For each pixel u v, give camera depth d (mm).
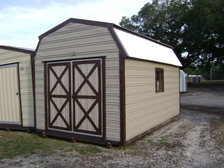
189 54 29359
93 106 5742
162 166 4359
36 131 6984
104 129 5551
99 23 5637
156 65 7312
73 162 4641
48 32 6594
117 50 5359
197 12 24094
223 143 5777
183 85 20438
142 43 6746
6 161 4777
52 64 6516
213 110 11539
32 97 7266
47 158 4895
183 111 11414
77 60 6020
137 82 5957
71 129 6152
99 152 5215
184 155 4961
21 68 7414
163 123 7938
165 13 29344
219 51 26094
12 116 7727
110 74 5461
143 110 6324
